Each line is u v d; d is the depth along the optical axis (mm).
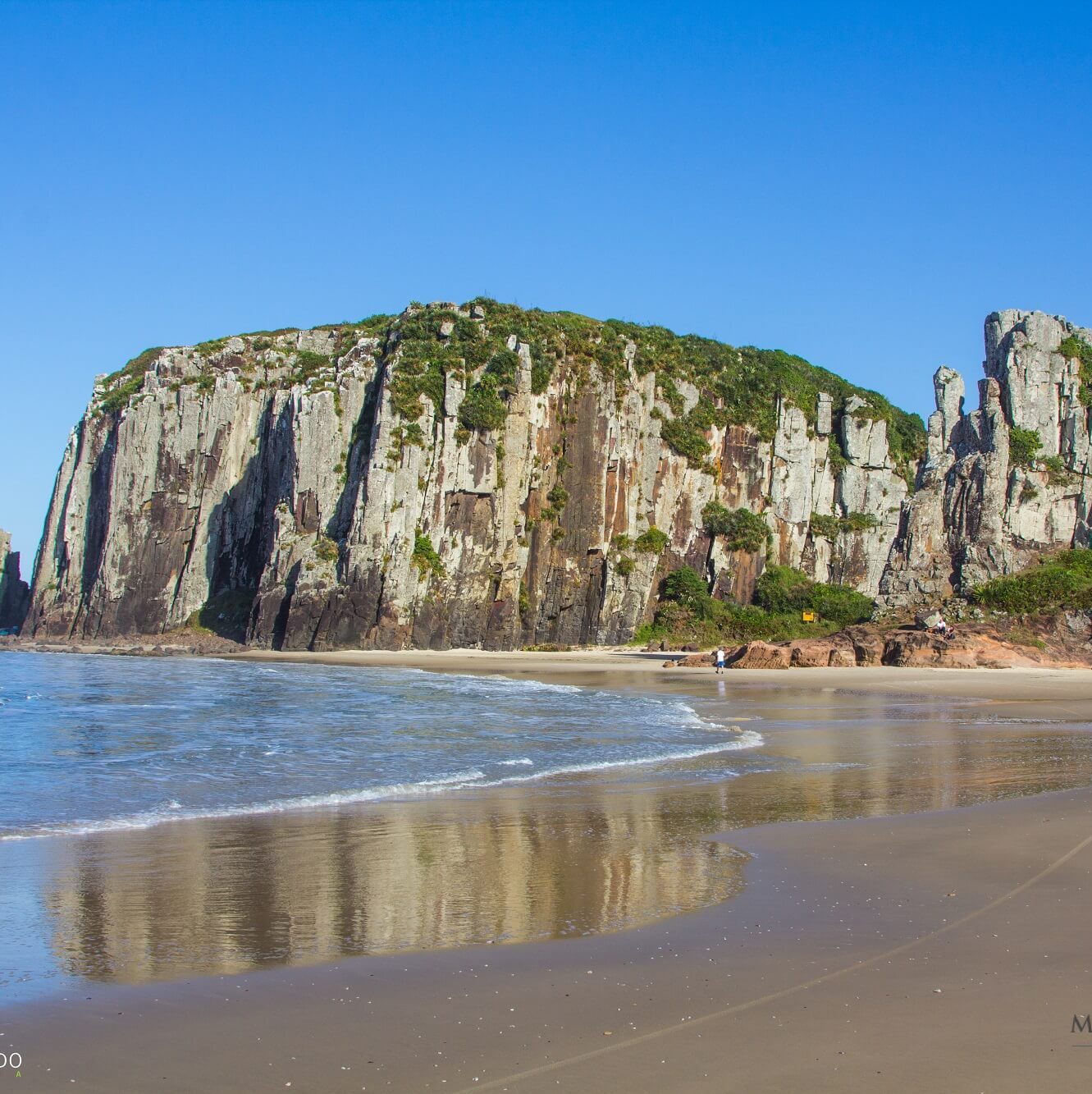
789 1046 8344
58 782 22422
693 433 126938
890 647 68875
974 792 20406
